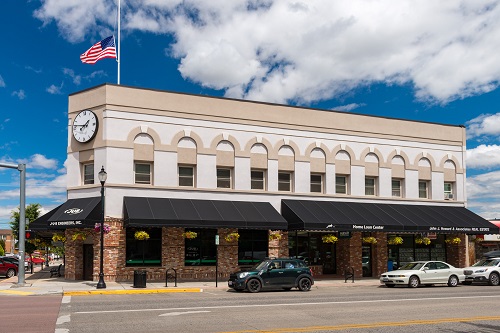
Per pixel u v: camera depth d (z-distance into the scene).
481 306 18.53
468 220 36.06
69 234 30.33
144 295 23.14
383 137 36.50
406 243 36.53
